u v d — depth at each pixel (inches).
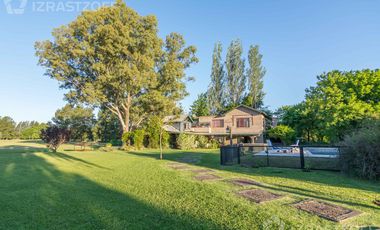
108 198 206.5
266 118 1371.8
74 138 2091.5
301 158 357.4
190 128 1523.1
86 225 144.6
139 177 306.5
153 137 1094.4
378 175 258.2
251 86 1737.2
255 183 256.1
